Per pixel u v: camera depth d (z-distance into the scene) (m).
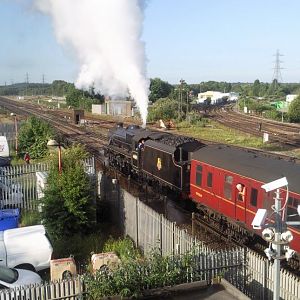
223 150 20.44
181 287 10.45
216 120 81.69
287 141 50.59
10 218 18.58
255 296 12.73
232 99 178.62
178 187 23.02
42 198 19.00
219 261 12.60
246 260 12.93
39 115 93.06
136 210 17.67
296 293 11.50
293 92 199.38
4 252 15.18
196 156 21.58
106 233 19.47
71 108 119.44
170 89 131.00
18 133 47.16
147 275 11.13
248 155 18.78
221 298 10.03
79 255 16.91
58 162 19.92
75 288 11.15
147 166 27.73
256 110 106.38
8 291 10.73
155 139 27.28
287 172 15.54
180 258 11.96
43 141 40.34
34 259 15.48
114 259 14.85
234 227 19.09
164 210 23.36
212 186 19.97
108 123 74.94
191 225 20.64
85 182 18.94
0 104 143.50
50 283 11.00
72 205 18.34
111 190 20.91
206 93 184.88
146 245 16.89
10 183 23.88
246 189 17.34
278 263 8.02
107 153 39.16
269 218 15.48
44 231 16.20
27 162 36.41
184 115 79.44
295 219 14.35
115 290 10.73
